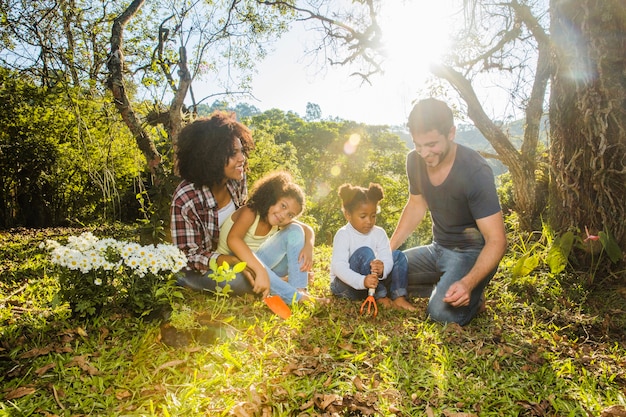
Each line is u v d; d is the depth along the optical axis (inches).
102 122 385.1
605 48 169.8
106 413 83.8
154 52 365.4
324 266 205.6
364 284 135.9
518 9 305.0
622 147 169.0
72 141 623.2
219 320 118.3
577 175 175.8
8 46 362.3
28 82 596.4
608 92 169.3
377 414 86.3
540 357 113.8
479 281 126.4
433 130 124.2
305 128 2591.0
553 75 186.7
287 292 137.0
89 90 373.1
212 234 143.6
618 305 149.2
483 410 89.6
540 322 137.9
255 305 133.6
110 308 122.5
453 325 128.3
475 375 104.7
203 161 134.3
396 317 136.4
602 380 104.0
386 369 101.1
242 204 153.9
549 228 188.9
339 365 102.2
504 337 124.6
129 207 700.7
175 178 209.6
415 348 115.4
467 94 333.1
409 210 157.6
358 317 133.3
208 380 93.1
